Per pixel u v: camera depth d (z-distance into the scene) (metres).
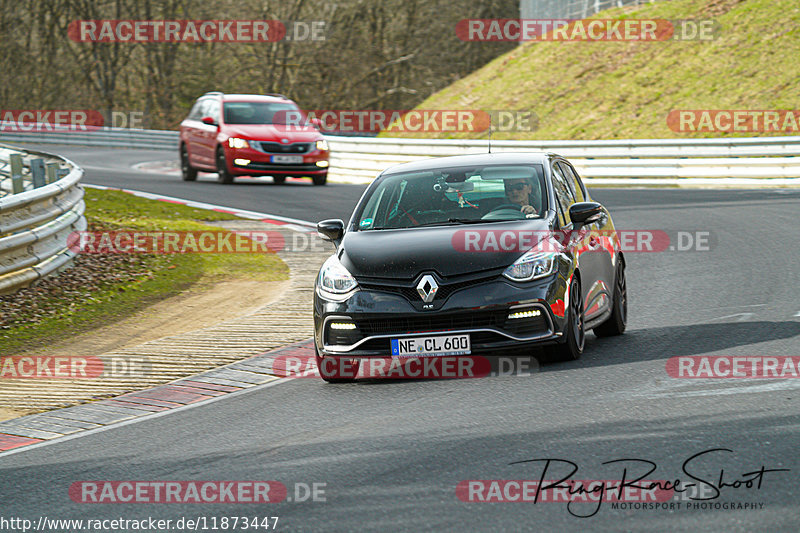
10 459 23.34
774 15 127.25
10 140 167.25
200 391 29.34
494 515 16.56
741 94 115.44
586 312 30.47
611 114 123.19
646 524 15.74
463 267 27.88
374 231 30.70
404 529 16.20
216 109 95.56
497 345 27.45
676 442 20.00
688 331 32.97
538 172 31.92
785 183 86.38
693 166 90.69
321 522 16.92
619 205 75.56
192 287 48.22
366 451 21.19
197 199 80.88
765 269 46.00
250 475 20.19
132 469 21.53
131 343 37.19
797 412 21.78
